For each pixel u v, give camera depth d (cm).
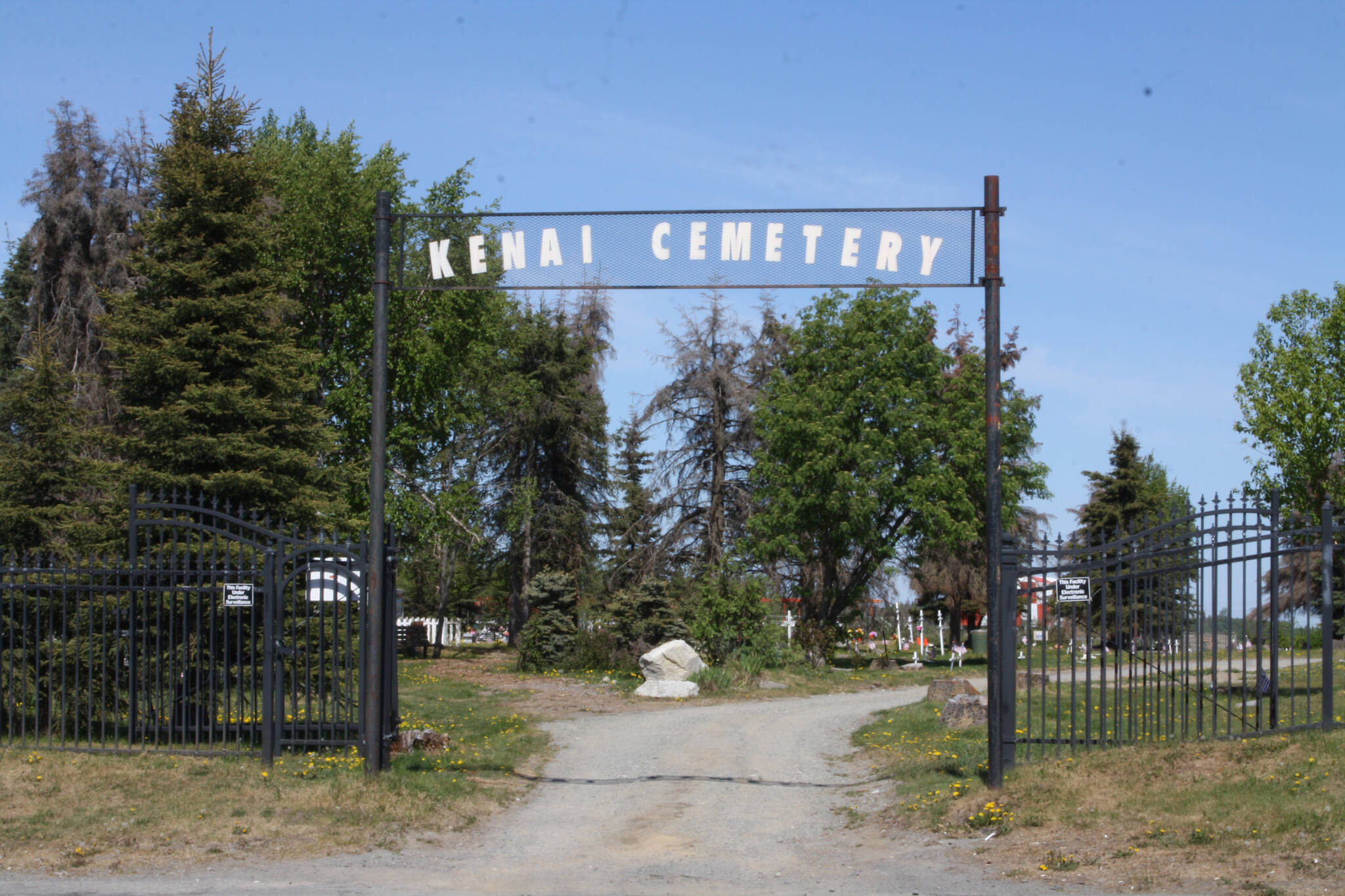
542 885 810
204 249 1566
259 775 1100
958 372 4584
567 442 4409
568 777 1322
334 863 866
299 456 1539
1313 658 2528
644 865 883
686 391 4150
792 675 2812
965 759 1238
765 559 3594
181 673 1366
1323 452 1795
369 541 1151
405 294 3086
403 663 3247
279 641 1167
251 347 1572
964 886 778
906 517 3556
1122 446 4728
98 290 1606
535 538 4388
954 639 4653
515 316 4362
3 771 1097
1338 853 757
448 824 1018
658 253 1132
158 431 1489
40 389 1523
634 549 4422
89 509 1505
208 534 1457
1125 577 1088
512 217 1148
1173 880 747
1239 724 1303
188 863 850
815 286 1115
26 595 1202
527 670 2969
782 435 3484
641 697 2377
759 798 1195
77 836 909
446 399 3412
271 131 3375
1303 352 1853
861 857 902
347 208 3033
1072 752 1080
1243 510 1055
